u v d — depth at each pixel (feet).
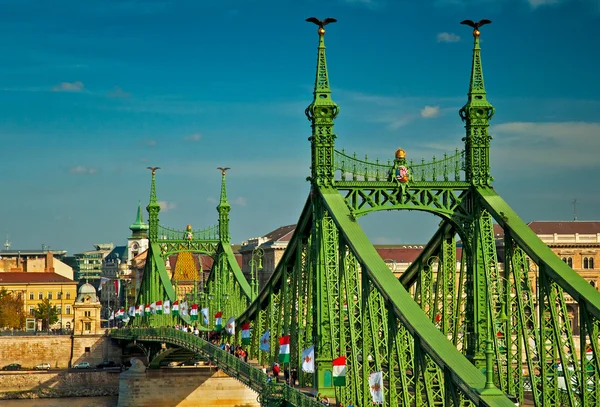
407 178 366.22
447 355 281.95
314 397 357.41
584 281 311.06
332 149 372.58
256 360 508.94
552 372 324.80
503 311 314.96
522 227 339.36
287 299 435.53
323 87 375.45
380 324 341.21
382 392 303.68
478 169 364.38
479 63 367.66
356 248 341.00
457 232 368.68
